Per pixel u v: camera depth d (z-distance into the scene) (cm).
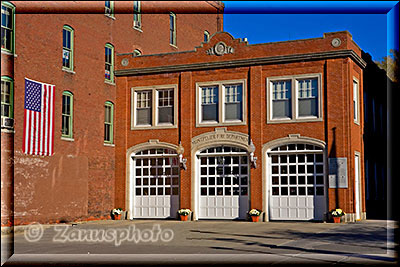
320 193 2503
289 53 2572
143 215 2817
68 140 2542
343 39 2475
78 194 2586
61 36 2541
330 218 2450
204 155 2720
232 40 2683
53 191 2433
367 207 3041
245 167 2656
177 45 3647
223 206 2675
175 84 2795
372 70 3250
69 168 2538
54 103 2462
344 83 2477
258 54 2628
